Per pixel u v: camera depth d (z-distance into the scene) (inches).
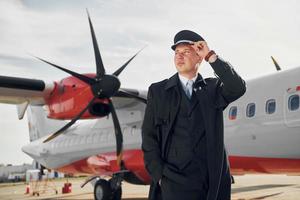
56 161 612.4
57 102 436.1
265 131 314.5
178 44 89.4
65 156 588.7
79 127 585.3
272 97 315.9
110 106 416.8
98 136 527.2
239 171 365.1
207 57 85.1
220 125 86.4
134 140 464.8
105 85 392.5
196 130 85.6
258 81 338.3
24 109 472.7
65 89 427.2
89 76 416.8
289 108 298.7
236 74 84.4
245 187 759.1
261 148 319.0
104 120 525.3
